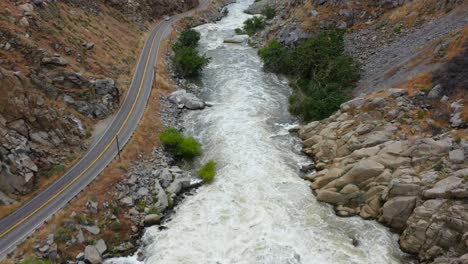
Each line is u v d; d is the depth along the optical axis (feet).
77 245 121.08
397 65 186.50
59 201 132.57
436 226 109.19
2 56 167.12
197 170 160.35
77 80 182.60
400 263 112.27
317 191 140.46
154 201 140.87
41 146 148.46
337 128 162.61
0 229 120.47
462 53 162.50
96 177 144.15
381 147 138.82
